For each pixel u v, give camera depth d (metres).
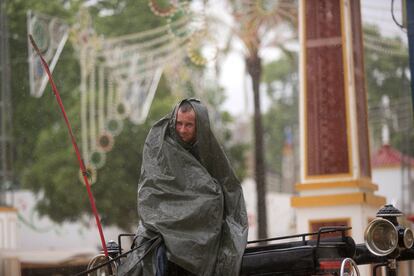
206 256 10.42
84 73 42.53
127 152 56.03
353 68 20.89
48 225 56.75
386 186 46.56
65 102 51.44
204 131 10.85
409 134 48.25
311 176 20.77
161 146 10.87
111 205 56.66
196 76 48.06
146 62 40.94
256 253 10.92
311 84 21.08
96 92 48.97
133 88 42.12
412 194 46.09
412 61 17.75
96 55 41.53
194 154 11.02
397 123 50.22
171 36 34.34
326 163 20.72
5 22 43.47
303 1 21.33
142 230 10.70
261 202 42.53
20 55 45.31
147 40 43.22
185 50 36.44
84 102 43.25
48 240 56.44
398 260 11.77
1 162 45.94
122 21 44.06
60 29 33.31
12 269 40.47
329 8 21.08
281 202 65.19
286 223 64.38
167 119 11.10
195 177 10.72
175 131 10.93
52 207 56.44
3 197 46.38
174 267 10.72
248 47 41.06
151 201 10.72
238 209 10.96
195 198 10.61
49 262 41.00
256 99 43.81
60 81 49.31
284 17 37.19
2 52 43.66
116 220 57.69
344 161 20.59
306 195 20.70
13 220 45.34
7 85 44.44
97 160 45.97
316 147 20.84
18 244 52.00
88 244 57.84
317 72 21.03
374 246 11.23
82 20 41.41
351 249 10.93
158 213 10.62
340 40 20.94
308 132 21.02
